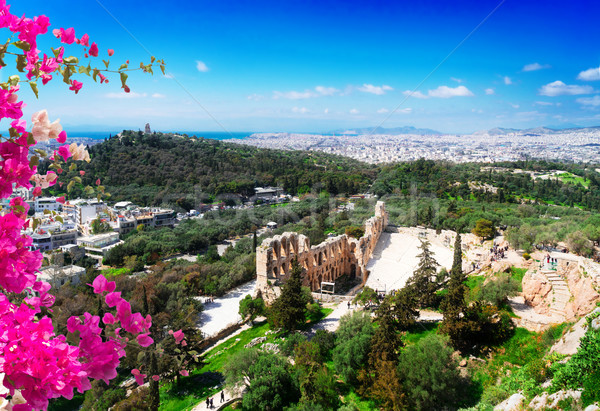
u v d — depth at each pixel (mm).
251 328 74312
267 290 75000
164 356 56125
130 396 51094
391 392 42250
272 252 76812
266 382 48156
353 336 54031
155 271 103812
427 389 43250
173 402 53000
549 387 33000
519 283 61781
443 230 113500
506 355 48688
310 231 126750
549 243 75750
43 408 7066
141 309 76000
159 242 134375
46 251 116562
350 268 98250
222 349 66625
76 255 126438
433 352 44594
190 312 74500
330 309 72562
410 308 58719
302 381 46781
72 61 8656
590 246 69250
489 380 45250
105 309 58094
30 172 7859
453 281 56125
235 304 88562
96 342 8250
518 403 35156
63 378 7172
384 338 48625
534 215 126250
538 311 54188
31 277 7730
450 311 53188
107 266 125312
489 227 96000
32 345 6969
